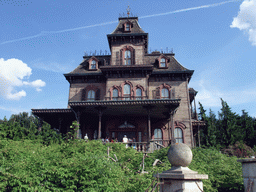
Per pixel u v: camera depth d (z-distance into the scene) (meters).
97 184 6.70
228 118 30.58
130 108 20.94
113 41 27.72
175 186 4.76
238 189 8.50
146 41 29.67
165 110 21.58
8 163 7.16
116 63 26.58
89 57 29.92
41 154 9.09
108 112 22.28
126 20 29.50
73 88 26.83
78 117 20.19
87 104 19.77
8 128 15.28
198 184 4.75
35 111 21.38
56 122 25.64
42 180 6.73
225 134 29.72
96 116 23.70
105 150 11.88
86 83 26.97
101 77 26.86
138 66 24.83
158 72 25.75
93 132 24.72
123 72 25.48
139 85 25.06
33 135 16.00
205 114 31.17
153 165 10.91
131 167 10.88
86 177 6.81
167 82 26.00
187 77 25.94
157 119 24.61
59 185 6.90
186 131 23.86
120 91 24.98
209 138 28.69
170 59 28.48
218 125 31.05
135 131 23.83
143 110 21.64
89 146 10.87
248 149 26.05
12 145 9.86
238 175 9.58
